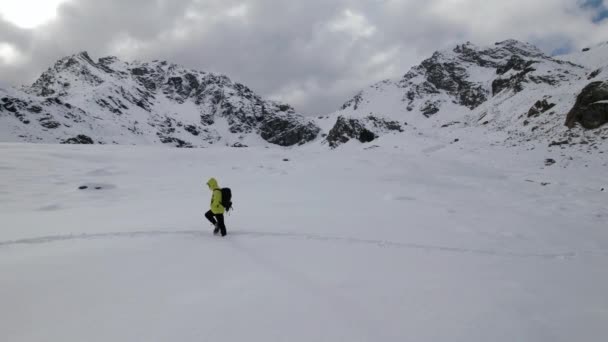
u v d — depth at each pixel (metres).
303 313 3.85
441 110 149.62
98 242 7.30
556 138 40.25
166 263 5.69
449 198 17.23
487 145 45.62
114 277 5.03
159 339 3.36
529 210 14.83
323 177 23.70
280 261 5.84
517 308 4.10
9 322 3.78
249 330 3.50
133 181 21.34
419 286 4.73
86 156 26.59
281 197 15.80
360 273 5.25
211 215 8.03
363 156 36.16
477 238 9.17
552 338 3.45
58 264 5.66
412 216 11.88
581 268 6.48
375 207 13.52
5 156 23.44
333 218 10.70
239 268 5.42
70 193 17.45
